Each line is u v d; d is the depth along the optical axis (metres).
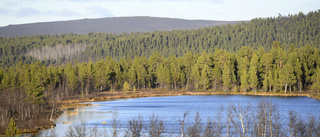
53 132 72.75
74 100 147.00
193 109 109.69
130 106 124.06
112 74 199.62
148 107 119.50
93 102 143.25
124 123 80.31
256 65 178.50
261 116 45.62
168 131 64.44
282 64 183.38
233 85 186.62
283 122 59.59
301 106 111.81
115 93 180.88
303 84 176.00
